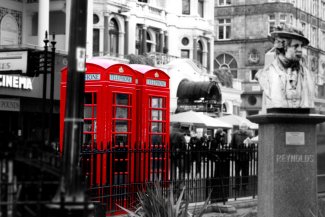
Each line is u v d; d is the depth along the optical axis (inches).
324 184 655.1
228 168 616.7
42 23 1379.2
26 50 992.2
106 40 1691.7
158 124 657.0
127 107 614.5
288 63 439.8
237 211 588.4
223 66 2854.3
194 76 1966.0
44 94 618.5
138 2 1863.9
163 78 664.4
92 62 597.3
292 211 437.4
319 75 3115.2
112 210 514.3
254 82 2787.9
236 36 2832.2
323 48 3174.2
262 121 442.6
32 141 196.1
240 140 842.2
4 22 1408.7
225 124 1451.8
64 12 1493.6
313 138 441.4
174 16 2063.2
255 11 2800.2
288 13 2787.9
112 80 597.0
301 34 440.1
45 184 198.7
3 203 185.5
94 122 590.9
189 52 2112.5
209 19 2210.9
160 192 445.7
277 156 437.1
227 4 2851.9
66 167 198.8
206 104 1839.3
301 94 439.2
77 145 223.5
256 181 650.8
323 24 3186.5
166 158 565.9
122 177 555.2
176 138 781.3
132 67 655.1
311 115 435.8
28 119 1086.4
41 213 193.3
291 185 437.7
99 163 536.7
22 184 192.9
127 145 610.9
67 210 190.7
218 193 601.6
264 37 2780.5
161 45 1978.3
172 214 433.7
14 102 1024.9
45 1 1384.1
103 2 1680.6
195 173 590.6
